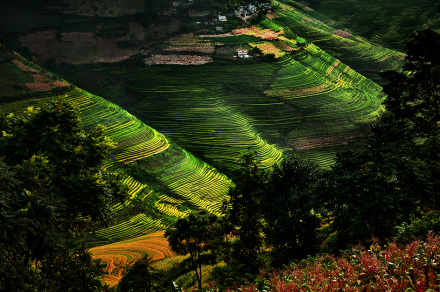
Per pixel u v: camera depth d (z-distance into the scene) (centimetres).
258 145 11169
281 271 920
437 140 2548
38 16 18012
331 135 11781
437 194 2273
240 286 848
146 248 5378
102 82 14550
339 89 14200
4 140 1555
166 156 10100
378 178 1931
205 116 12588
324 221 2208
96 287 1702
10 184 1056
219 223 2078
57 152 1578
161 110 12962
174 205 8038
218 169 10381
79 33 17288
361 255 739
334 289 588
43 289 1307
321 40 18538
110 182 1895
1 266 978
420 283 513
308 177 2225
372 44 18825
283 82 14300
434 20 19688
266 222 2216
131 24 17875
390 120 2417
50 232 1266
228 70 14838
